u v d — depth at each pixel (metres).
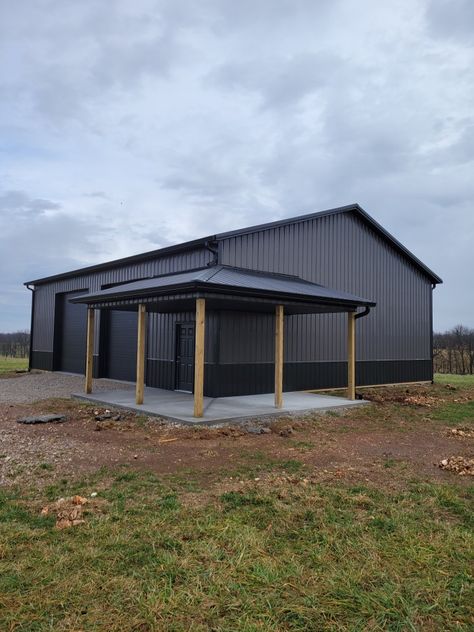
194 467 5.38
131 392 11.63
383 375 15.20
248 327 11.33
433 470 5.41
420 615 2.55
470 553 3.27
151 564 3.03
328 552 3.26
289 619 2.49
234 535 3.49
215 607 2.59
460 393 13.77
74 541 3.36
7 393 12.33
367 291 14.84
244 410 8.88
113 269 15.23
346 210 14.09
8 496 4.32
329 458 5.92
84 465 5.36
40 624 2.41
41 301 20.06
